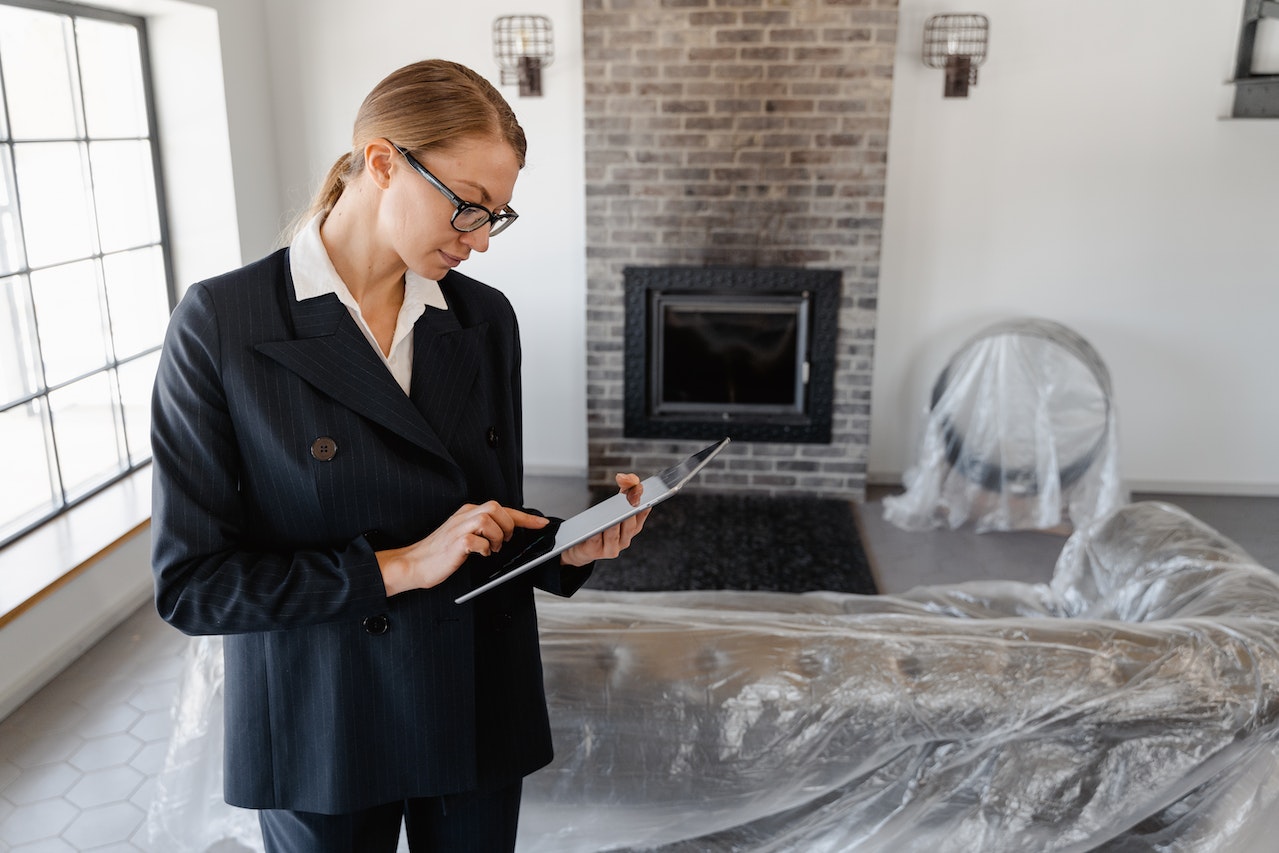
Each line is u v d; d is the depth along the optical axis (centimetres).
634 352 452
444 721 112
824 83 419
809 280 437
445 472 112
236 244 418
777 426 455
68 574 297
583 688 166
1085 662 161
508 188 105
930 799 164
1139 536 229
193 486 102
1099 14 419
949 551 403
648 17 417
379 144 101
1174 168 431
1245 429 456
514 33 435
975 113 432
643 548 402
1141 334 450
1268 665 160
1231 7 412
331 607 102
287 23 442
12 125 315
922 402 466
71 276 346
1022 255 446
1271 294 440
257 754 112
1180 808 164
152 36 397
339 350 107
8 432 312
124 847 224
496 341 124
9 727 271
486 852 123
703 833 172
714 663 167
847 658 166
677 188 433
